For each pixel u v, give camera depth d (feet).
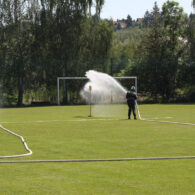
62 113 120.88
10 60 177.06
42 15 186.39
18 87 177.78
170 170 38.45
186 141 57.88
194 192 31.32
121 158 44.68
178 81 193.88
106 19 206.90
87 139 60.64
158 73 191.83
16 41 185.68
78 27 190.29
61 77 183.73
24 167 39.75
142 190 31.81
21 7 182.39
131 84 189.57
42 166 40.24
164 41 224.94
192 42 214.90
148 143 56.18
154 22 230.27
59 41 191.01
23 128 77.00
